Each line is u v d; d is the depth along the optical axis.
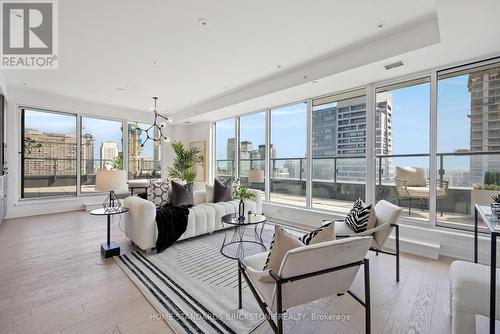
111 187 3.05
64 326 1.72
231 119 6.86
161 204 3.92
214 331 1.69
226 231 4.12
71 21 2.65
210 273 2.57
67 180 5.89
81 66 3.87
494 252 1.40
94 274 2.52
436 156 3.35
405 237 3.35
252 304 2.01
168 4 2.37
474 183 3.10
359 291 2.22
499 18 2.16
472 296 1.48
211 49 3.32
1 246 3.34
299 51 3.38
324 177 4.68
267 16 2.57
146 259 2.91
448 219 3.27
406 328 1.72
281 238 1.50
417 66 3.25
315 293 1.51
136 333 1.66
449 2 1.97
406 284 2.34
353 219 2.66
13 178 5.01
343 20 2.65
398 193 3.71
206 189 4.52
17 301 2.02
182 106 6.59
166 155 7.73
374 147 3.94
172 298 2.08
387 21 2.68
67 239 3.65
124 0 2.30
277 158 5.55
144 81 4.59
